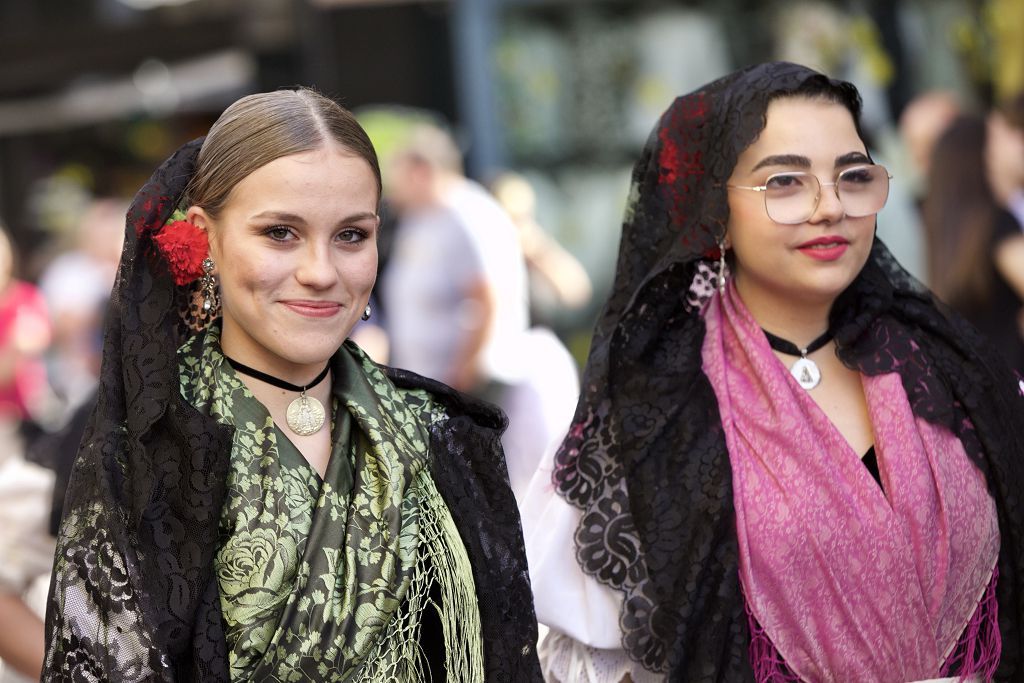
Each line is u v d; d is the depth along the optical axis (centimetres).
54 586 498
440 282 1323
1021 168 1148
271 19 1495
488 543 548
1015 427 634
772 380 617
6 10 1616
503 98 1540
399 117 1444
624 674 627
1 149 1991
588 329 1548
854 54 1553
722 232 617
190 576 489
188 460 498
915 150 1269
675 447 619
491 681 538
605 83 1548
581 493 626
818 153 607
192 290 529
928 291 651
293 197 504
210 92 1714
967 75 1563
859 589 593
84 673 488
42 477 716
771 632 594
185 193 523
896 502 598
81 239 1720
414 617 516
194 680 486
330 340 514
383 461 521
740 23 1545
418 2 1514
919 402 619
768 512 599
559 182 1555
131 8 1614
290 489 507
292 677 489
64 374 1580
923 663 598
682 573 604
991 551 613
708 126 630
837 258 610
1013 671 614
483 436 561
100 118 1753
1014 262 1041
